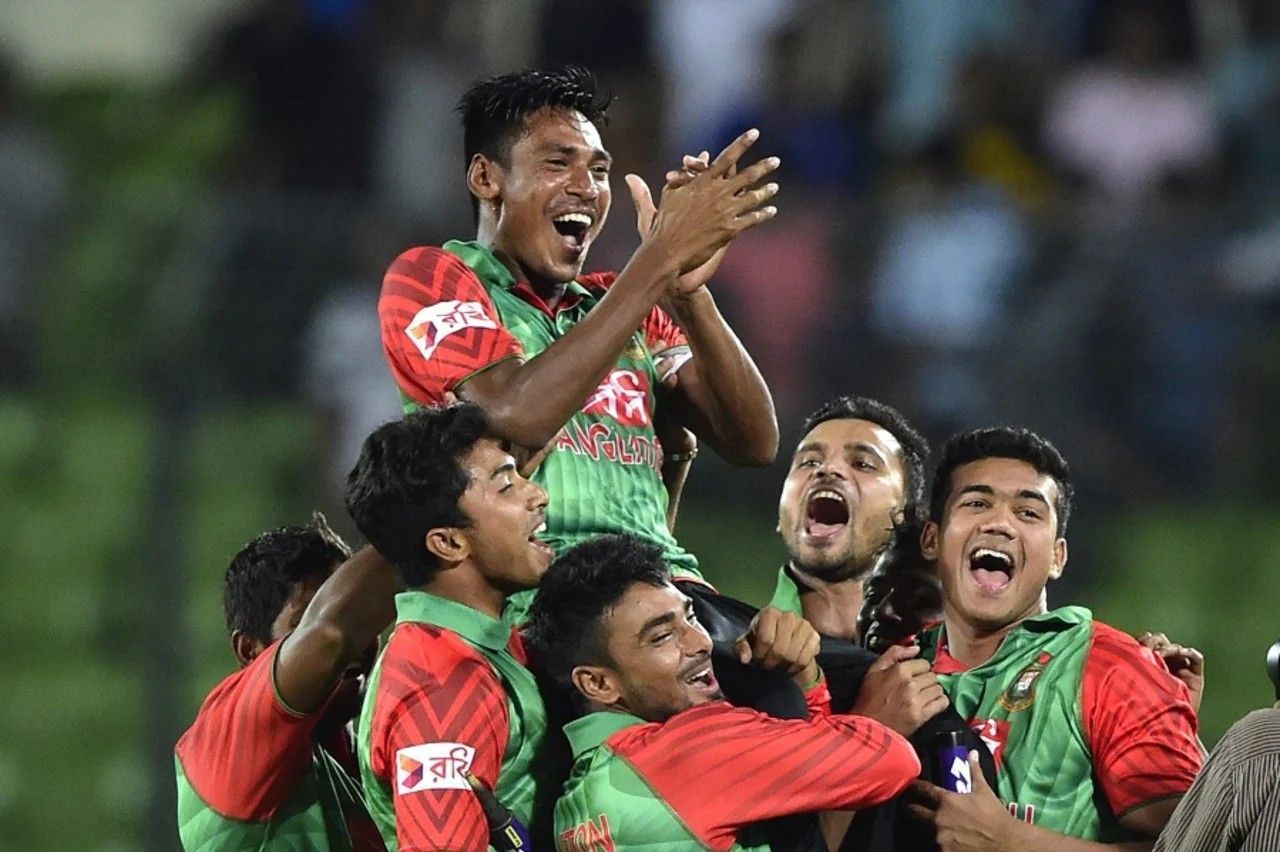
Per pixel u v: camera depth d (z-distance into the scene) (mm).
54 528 36344
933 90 44594
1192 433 36594
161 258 36156
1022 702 18250
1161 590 35688
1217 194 43719
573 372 17250
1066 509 19250
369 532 17328
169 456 34500
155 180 42469
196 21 51406
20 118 42875
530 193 18625
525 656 17672
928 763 17750
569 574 17188
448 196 44156
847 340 36250
